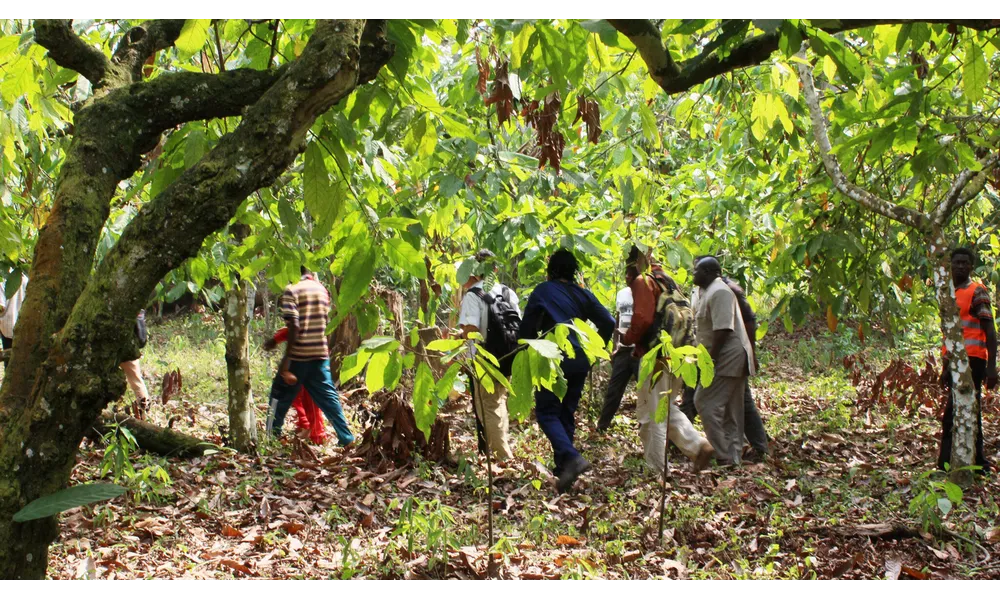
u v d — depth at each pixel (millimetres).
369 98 3193
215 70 3930
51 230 2254
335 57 2344
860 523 4992
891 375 8406
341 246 3504
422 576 4027
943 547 4602
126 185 5336
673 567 4262
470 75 5023
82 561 4066
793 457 7027
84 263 2283
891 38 3797
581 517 5254
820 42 2896
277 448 6887
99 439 6406
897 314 7594
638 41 3076
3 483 2014
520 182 6270
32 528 2066
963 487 5820
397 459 6328
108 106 2412
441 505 5004
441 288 7258
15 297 7336
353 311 3760
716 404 6699
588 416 8461
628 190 5633
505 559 4270
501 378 3342
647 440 6340
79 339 2061
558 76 3260
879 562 4406
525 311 5992
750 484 5988
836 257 6180
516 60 3492
